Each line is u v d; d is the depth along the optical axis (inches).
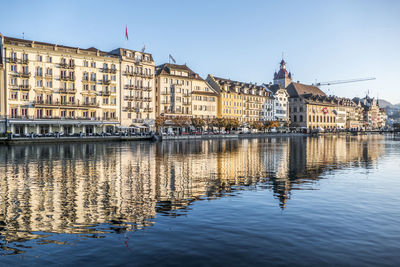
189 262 406.0
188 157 1640.0
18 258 422.0
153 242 470.0
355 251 436.8
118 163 1375.5
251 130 5506.9
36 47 3193.9
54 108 3321.9
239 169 1211.9
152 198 738.2
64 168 1212.5
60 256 426.9
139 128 4008.4
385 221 565.0
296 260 410.3
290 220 570.3
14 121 2977.4
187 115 4662.9
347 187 869.8
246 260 410.6
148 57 4232.3
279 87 6550.2
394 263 402.3
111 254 430.9
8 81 3031.5
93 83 3622.0
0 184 897.5
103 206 668.1
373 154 1882.4
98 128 3654.0
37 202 700.7
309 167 1278.3
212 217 589.0
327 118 7509.8
